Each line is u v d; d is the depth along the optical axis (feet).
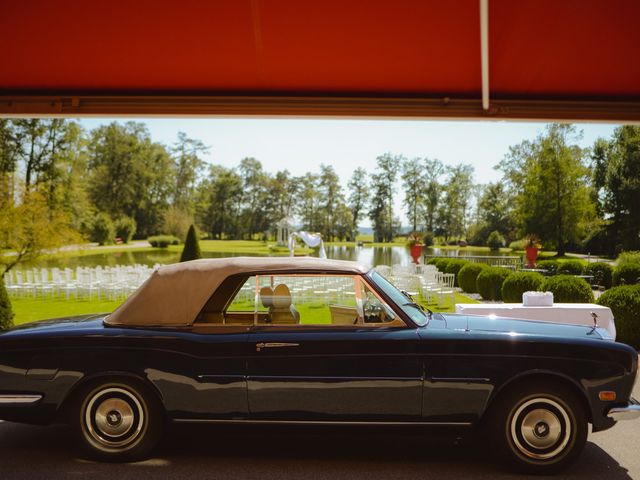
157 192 282.77
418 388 13.33
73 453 14.74
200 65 21.79
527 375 13.44
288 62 21.63
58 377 13.82
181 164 294.66
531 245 84.69
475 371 13.26
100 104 23.94
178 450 14.96
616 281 59.47
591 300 39.19
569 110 23.73
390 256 212.02
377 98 23.80
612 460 14.30
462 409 13.29
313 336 13.67
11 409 13.88
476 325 14.55
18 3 19.72
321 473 13.26
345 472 13.33
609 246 181.16
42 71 22.27
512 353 13.30
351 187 330.54
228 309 14.53
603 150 186.80
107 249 211.20
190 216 269.23
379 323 13.93
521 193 214.07
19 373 13.92
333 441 15.72
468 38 20.94
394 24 20.56
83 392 13.98
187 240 78.95
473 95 23.62
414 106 23.82
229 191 304.09
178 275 14.76
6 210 84.23
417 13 20.29
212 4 19.97
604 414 13.38
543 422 13.35
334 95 23.82
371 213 328.29
